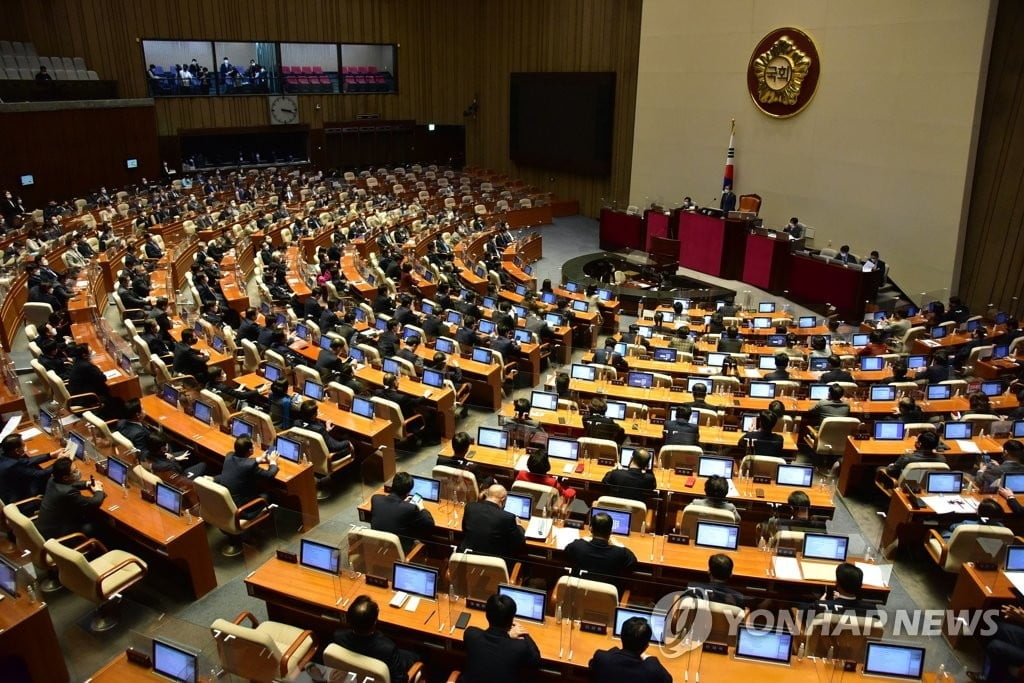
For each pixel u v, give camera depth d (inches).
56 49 1186.6
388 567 260.4
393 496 293.7
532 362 568.1
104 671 216.8
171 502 308.5
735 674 221.9
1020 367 544.7
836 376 501.7
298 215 1115.3
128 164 1230.9
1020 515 326.6
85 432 366.3
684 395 459.8
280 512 338.3
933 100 745.0
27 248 805.2
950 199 741.3
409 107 1560.0
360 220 1107.9
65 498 298.5
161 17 1263.5
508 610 216.8
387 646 221.1
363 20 1459.2
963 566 291.0
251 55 1497.3
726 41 964.0
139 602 306.8
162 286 700.7
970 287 756.0
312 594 255.8
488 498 299.6
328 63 1555.1
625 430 403.9
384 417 426.3
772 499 328.8
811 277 805.2
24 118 1036.5
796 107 888.9
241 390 449.7
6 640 237.6
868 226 832.9
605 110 1253.1
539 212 1298.0
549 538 290.7
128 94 1262.3
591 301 724.0
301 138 1491.1
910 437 407.2
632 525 295.3
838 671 223.5
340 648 211.3
